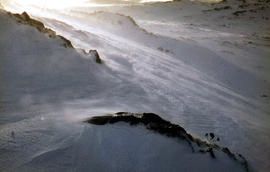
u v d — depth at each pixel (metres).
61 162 2.21
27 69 5.88
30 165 2.08
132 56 14.24
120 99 6.04
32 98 4.55
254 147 4.63
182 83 10.78
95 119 3.24
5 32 6.81
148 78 9.42
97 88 6.47
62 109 4.18
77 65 7.46
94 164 2.28
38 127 2.90
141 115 3.53
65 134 2.74
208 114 6.39
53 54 7.24
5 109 3.70
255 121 7.46
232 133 5.17
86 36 15.26
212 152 3.20
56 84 5.79
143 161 2.51
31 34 7.52
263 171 3.64
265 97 15.58
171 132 3.17
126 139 2.79
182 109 6.32
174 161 2.72
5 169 1.98
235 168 3.21
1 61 5.63
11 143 2.38
